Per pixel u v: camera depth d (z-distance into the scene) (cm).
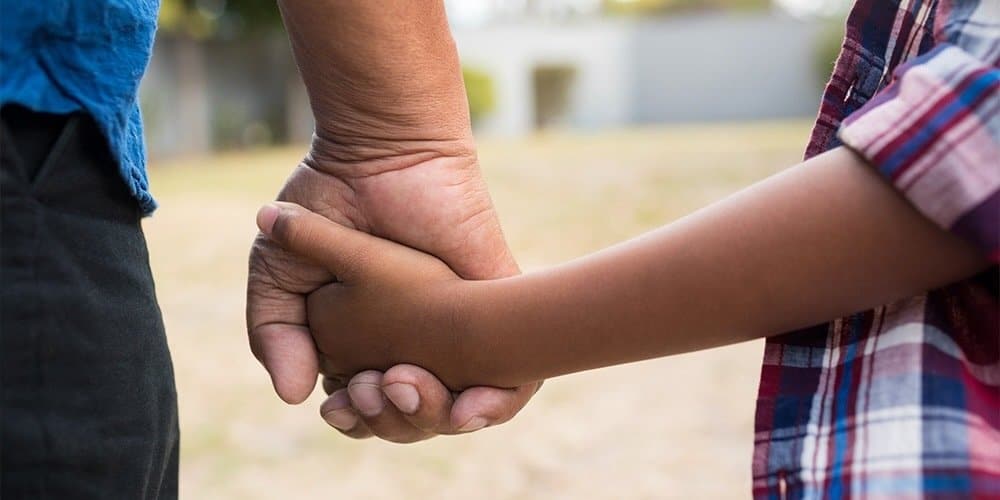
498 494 132
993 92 49
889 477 50
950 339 52
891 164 49
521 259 295
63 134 53
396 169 64
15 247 52
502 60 1060
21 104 52
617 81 1065
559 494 132
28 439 52
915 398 51
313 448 149
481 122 1055
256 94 818
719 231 53
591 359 57
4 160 51
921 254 51
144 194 58
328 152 65
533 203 397
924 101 49
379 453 147
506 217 366
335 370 65
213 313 234
